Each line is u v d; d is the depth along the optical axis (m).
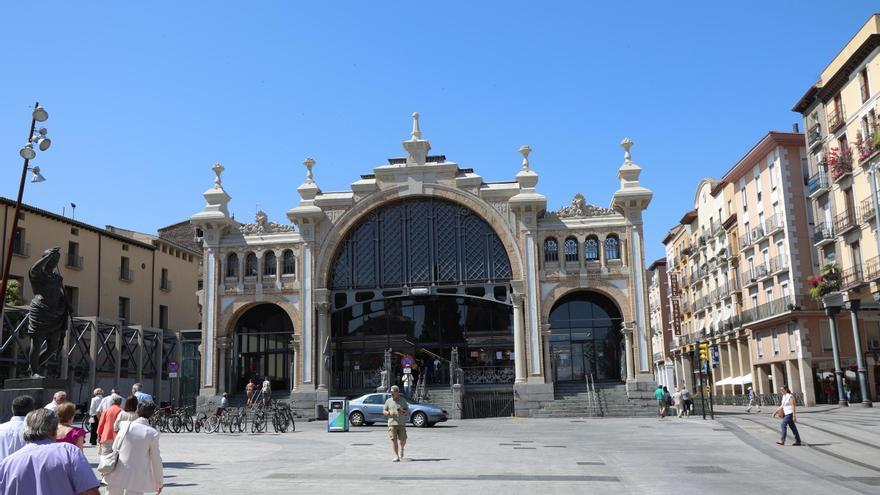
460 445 23.11
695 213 74.50
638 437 25.67
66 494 5.96
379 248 44.22
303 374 42.84
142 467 9.43
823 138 46.38
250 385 41.78
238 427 31.78
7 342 41.75
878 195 39.56
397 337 44.91
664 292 90.62
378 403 34.81
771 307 54.34
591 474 15.52
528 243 42.41
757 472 15.65
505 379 43.12
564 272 42.09
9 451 8.40
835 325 44.19
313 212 43.75
